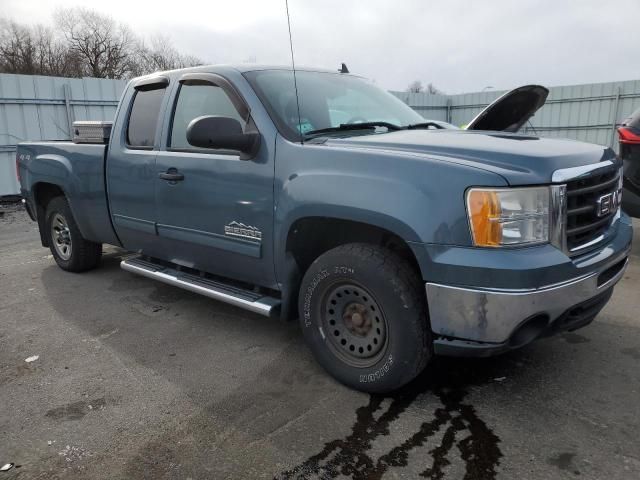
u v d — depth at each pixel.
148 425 2.67
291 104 3.34
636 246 6.01
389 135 3.12
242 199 3.26
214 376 3.17
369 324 2.85
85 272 5.43
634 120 5.41
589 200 2.72
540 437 2.49
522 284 2.33
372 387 2.84
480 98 17.33
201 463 2.37
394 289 2.63
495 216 2.36
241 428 2.62
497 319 2.38
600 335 3.61
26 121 10.90
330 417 2.70
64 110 11.43
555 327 2.65
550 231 2.46
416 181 2.52
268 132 3.15
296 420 2.68
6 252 6.55
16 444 2.53
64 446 2.51
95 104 11.85
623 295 4.38
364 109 3.73
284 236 3.05
